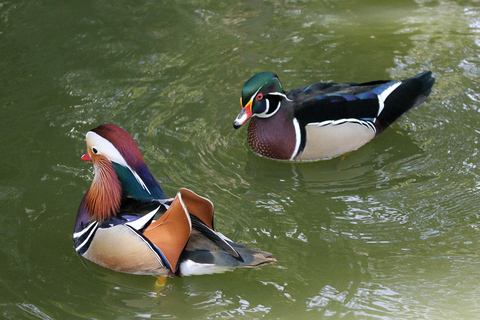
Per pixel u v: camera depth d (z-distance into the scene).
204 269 6.33
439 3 12.99
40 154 8.69
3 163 8.50
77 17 12.44
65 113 9.59
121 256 6.45
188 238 6.09
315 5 13.05
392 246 7.02
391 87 9.35
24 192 7.95
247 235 7.25
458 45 11.32
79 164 8.52
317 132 8.78
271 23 12.37
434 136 9.16
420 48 11.29
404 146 9.05
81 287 6.52
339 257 6.88
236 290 6.46
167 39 11.75
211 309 6.22
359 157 8.96
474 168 8.41
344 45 11.52
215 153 8.95
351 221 7.50
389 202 7.85
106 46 11.48
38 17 12.43
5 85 10.31
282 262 6.81
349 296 6.29
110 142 6.57
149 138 9.10
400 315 6.00
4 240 7.16
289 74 10.68
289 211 7.73
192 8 12.94
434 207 7.68
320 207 7.81
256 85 8.67
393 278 6.52
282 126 8.79
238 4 13.12
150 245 6.30
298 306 6.19
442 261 6.75
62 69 10.77
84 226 6.84
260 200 7.95
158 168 8.48
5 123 9.36
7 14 12.49
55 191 7.98
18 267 6.77
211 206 6.37
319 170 8.75
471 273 6.54
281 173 8.67
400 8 12.84
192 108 9.85
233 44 11.60
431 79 9.67
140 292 6.47
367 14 12.62
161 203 6.55
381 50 11.30
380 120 9.19
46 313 6.16
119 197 6.70
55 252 6.99
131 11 12.73
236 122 8.76
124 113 9.62
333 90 9.30
